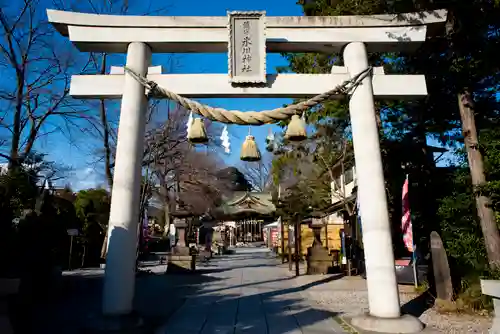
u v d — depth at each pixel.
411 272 10.44
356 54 7.03
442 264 7.61
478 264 7.29
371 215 6.29
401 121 11.31
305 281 11.91
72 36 6.87
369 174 6.45
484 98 8.91
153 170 19.17
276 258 21.84
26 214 8.75
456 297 7.47
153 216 40.72
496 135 7.23
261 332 5.89
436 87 9.50
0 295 4.24
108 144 16.70
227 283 11.55
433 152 11.37
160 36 7.00
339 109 12.52
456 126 10.20
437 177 9.92
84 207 16.81
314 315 7.07
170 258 14.41
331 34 7.11
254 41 6.90
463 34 7.81
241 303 8.32
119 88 6.93
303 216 15.48
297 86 6.95
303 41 7.09
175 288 10.59
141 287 10.80
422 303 8.01
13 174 8.80
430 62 9.45
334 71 7.07
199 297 9.12
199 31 7.04
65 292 9.80
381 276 6.04
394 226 11.93
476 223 7.88
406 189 9.47
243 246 36.34
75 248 15.96
